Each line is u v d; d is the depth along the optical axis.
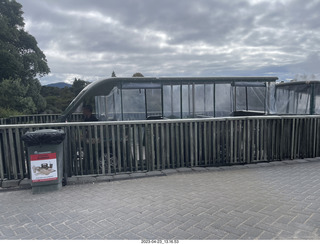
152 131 5.63
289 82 9.55
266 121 6.43
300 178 5.14
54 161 4.57
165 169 5.84
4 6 25.05
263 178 5.18
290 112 9.42
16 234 3.03
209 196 4.18
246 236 2.88
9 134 4.93
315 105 8.92
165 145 5.82
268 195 4.17
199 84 7.46
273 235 2.88
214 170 5.86
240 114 7.72
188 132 5.97
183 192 4.40
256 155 6.43
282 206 3.70
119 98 6.99
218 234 2.93
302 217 3.32
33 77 27.75
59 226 3.21
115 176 5.36
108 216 3.47
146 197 4.19
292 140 6.70
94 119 6.87
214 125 6.03
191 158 5.98
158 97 7.20
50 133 4.47
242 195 4.20
